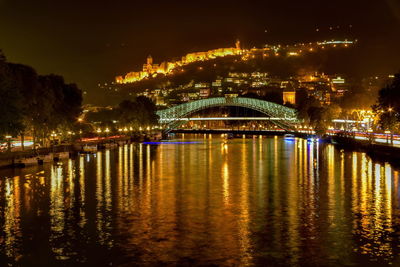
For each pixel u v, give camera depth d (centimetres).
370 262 4553
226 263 4556
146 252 4828
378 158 12875
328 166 11362
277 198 7281
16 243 5109
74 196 7506
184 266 4497
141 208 6619
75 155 14800
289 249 4891
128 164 12156
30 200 7206
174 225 5731
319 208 6575
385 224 5725
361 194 7556
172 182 8919
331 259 4628
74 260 4647
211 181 9044
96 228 5622
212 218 6044
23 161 11106
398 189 7969
